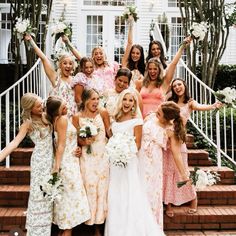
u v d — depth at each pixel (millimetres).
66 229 5062
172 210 5891
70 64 6203
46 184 4613
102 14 14469
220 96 5902
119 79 5723
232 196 6215
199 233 5695
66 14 14227
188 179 5293
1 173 6414
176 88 5980
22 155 6848
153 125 5383
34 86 8500
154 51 6945
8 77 11695
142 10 14469
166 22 13648
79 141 5223
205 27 6137
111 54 14539
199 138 7934
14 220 5594
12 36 10078
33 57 9648
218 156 6926
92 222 5121
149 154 5336
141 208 5094
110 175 5258
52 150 5055
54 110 4949
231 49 14289
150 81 6125
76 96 6055
